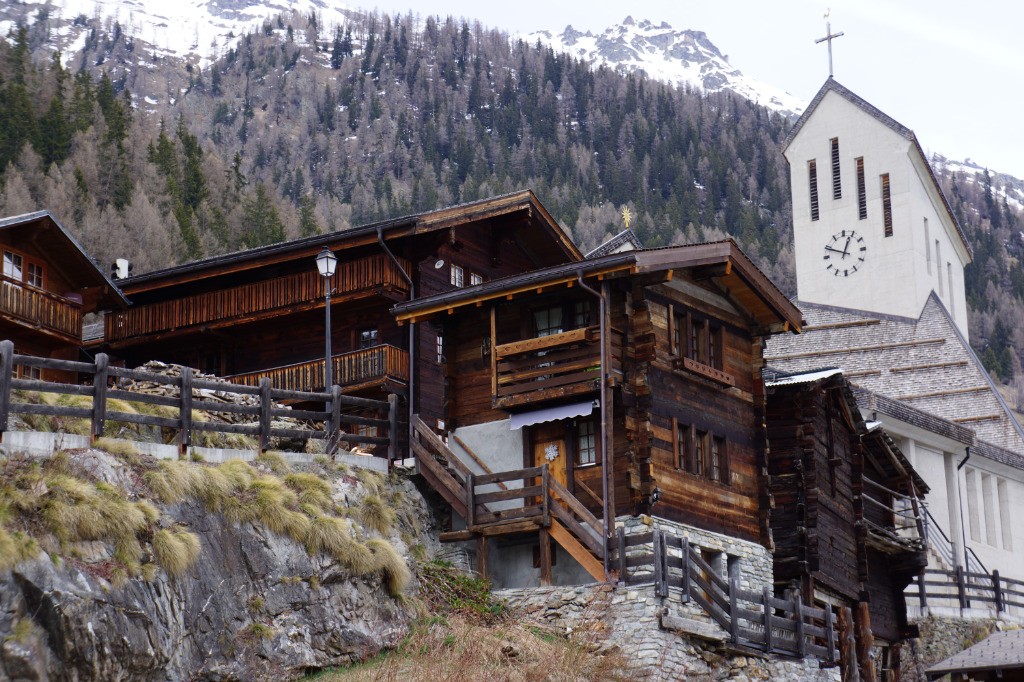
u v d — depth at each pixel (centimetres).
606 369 3098
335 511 2844
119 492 2375
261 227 10838
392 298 3844
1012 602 5188
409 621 2805
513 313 3394
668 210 17175
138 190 9556
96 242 8850
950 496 5572
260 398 2914
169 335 4200
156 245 9212
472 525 3189
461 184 18625
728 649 3067
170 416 2880
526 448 3312
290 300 3984
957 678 3322
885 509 4284
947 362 6888
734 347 3556
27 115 9569
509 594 3130
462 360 3481
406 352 3822
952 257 8844
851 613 3888
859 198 8138
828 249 8162
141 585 2272
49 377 3653
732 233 17738
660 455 3183
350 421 3238
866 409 5069
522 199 4016
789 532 3612
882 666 4238
